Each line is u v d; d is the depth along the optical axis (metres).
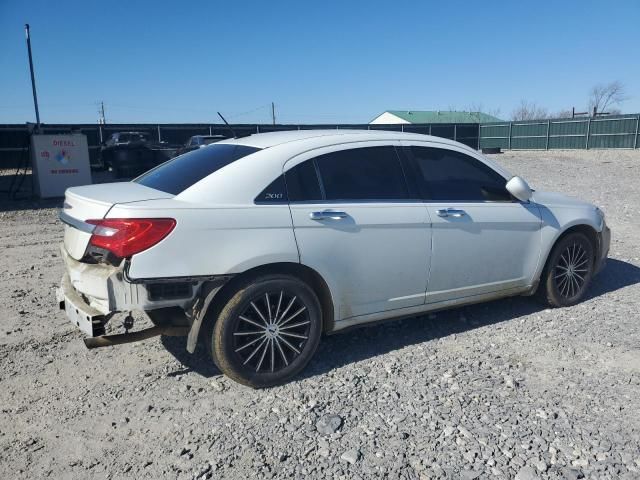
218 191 3.61
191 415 3.42
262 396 3.65
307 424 3.29
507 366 4.03
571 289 5.29
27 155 17.23
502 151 42.06
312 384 3.80
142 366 4.12
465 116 82.62
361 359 4.20
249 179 3.70
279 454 3.00
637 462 2.89
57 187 15.34
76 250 3.59
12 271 6.98
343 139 4.16
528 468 2.85
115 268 3.36
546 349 4.33
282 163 3.83
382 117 84.31
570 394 3.62
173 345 4.48
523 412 3.39
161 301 3.42
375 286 4.10
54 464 2.95
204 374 3.98
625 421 3.28
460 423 3.28
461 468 2.86
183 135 33.28
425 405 3.49
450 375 3.89
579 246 5.26
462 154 4.68
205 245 3.45
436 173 4.48
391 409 3.45
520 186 4.62
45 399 3.64
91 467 2.93
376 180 4.17
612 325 4.81
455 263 4.44
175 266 3.37
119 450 3.07
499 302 5.47
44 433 3.25
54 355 4.32
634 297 5.59
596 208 5.49
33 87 18.53
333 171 4.01
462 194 4.57
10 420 3.39
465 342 4.49
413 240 4.19
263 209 3.65
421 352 4.30
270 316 3.72
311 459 2.96
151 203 3.45
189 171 3.97
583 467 2.86
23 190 17.56
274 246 3.63
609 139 36.75
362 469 2.87
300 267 3.80
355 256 3.96
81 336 4.71
